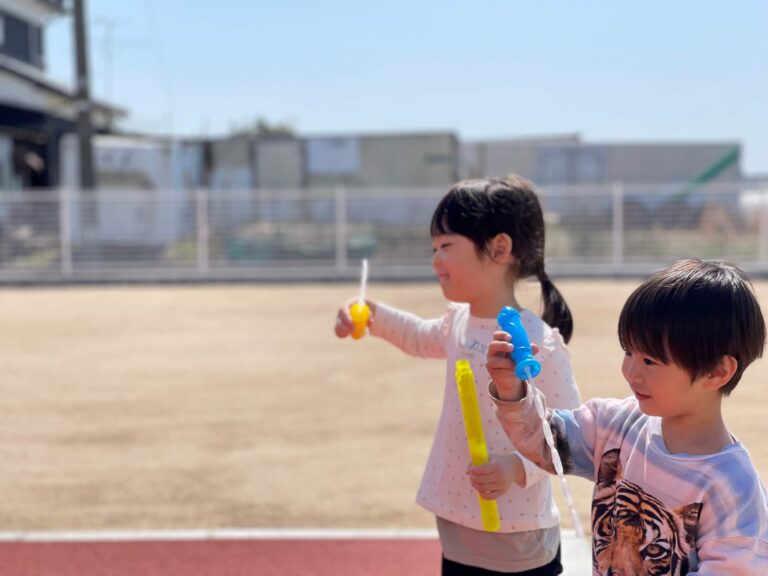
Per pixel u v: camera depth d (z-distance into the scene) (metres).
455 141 20.61
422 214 19.62
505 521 2.38
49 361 9.73
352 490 5.16
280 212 19.83
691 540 1.74
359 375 8.70
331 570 4.01
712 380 1.69
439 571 3.98
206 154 21.38
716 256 19.08
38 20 29.23
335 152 20.59
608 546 1.90
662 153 22.80
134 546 4.34
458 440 2.47
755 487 1.71
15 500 5.08
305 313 13.54
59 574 4.02
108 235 19.78
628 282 17.67
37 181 27.02
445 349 2.70
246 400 7.66
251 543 4.35
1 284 18.56
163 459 5.89
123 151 21.95
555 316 2.60
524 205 2.50
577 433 1.99
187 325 12.45
